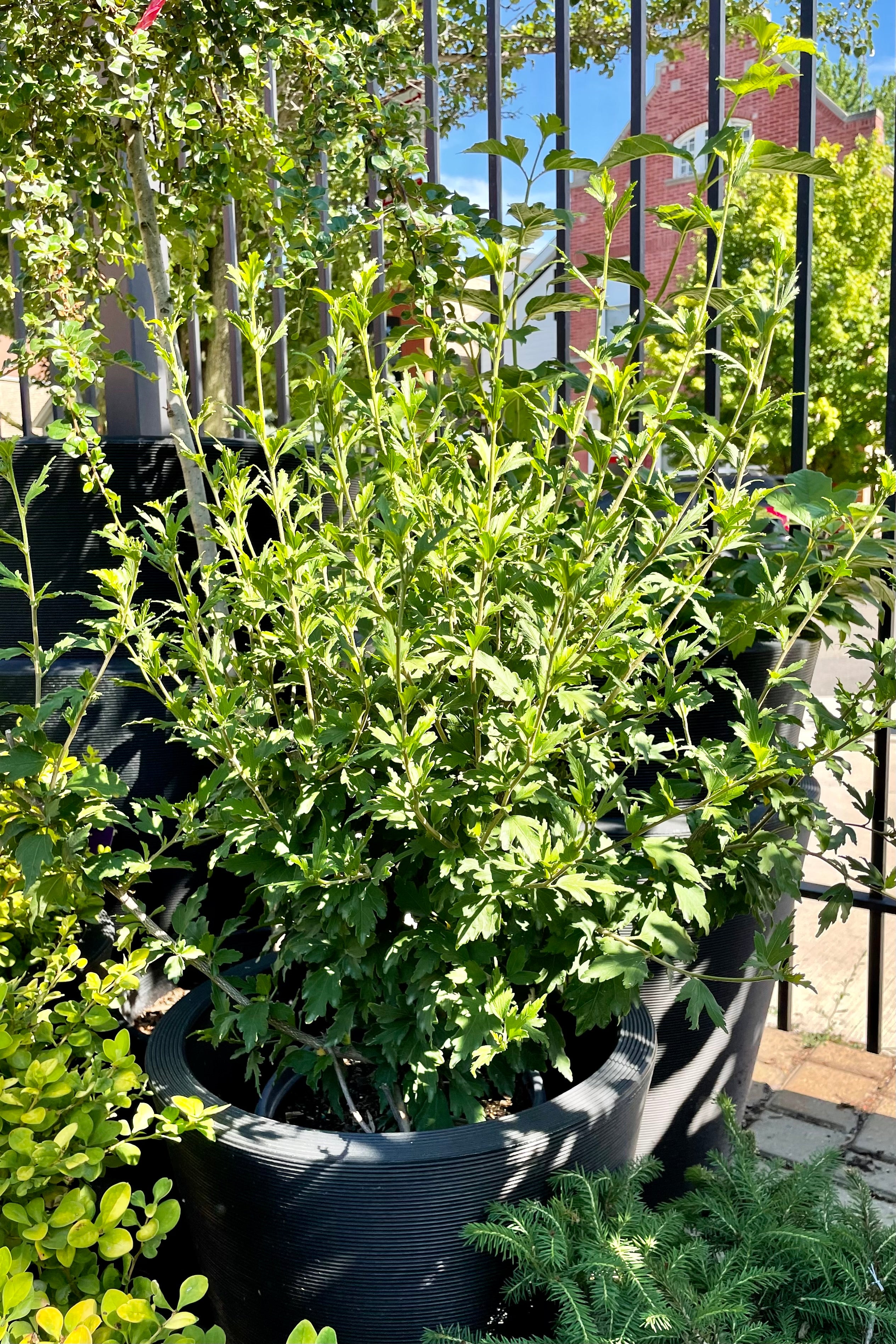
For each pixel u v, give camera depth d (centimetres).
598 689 167
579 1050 160
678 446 178
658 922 132
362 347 143
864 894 222
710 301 159
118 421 257
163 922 220
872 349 1496
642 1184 144
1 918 153
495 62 221
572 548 139
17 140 205
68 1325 94
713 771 126
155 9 178
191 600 141
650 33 736
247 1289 132
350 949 137
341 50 198
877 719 136
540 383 162
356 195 246
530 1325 130
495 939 145
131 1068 124
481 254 176
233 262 262
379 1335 126
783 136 1557
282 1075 160
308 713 152
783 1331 121
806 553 146
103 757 206
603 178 138
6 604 214
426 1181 121
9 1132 121
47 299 210
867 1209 137
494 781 125
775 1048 238
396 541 116
